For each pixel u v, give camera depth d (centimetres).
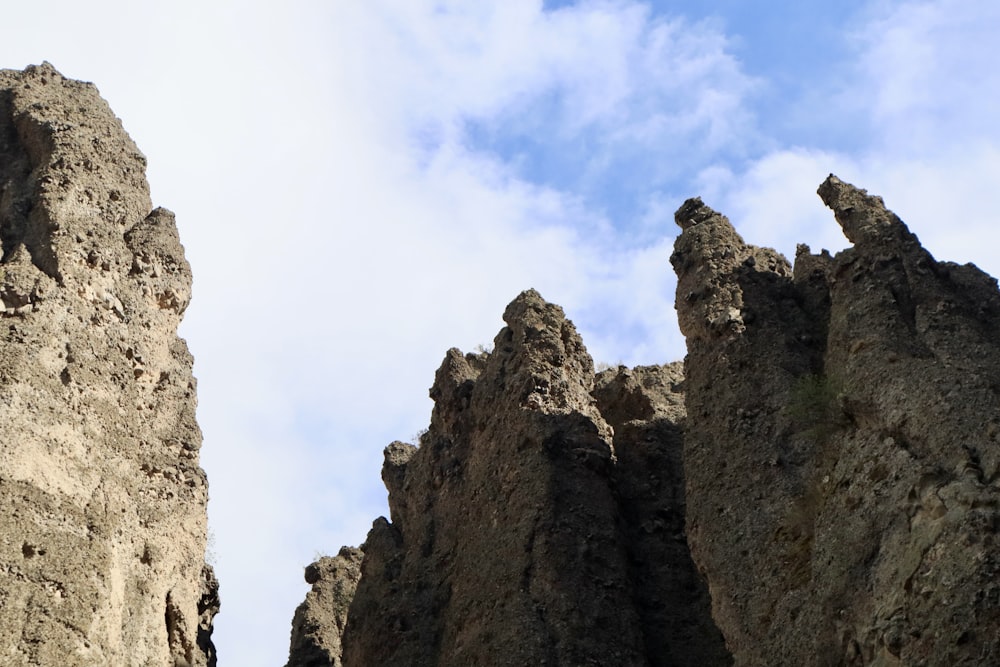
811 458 3344
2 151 4053
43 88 4231
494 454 4253
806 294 3903
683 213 4272
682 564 4050
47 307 3591
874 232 3603
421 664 4075
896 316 3378
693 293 3903
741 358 3662
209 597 4138
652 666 3750
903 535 2905
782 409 3481
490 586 3888
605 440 4256
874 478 3064
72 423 3475
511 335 4569
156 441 3766
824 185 3884
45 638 3092
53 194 3838
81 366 3591
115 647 3291
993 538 2733
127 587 3441
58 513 3309
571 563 3819
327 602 5219
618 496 4172
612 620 3741
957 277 3694
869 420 3216
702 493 3466
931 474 2941
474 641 3781
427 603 4241
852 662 2838
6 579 3108
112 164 4116
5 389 3353
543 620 3694
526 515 3947
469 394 4684
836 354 3438
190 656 3591
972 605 2642
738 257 4003
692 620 3903
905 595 2784
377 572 4559
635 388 4688
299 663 4928
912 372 3191
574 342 4512
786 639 3028
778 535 3247
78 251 3759
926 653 2659
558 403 4247
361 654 4266
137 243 3984
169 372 3912
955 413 3031
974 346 3253
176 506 3725
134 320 3847
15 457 3281
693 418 3638
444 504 4488
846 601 2928
